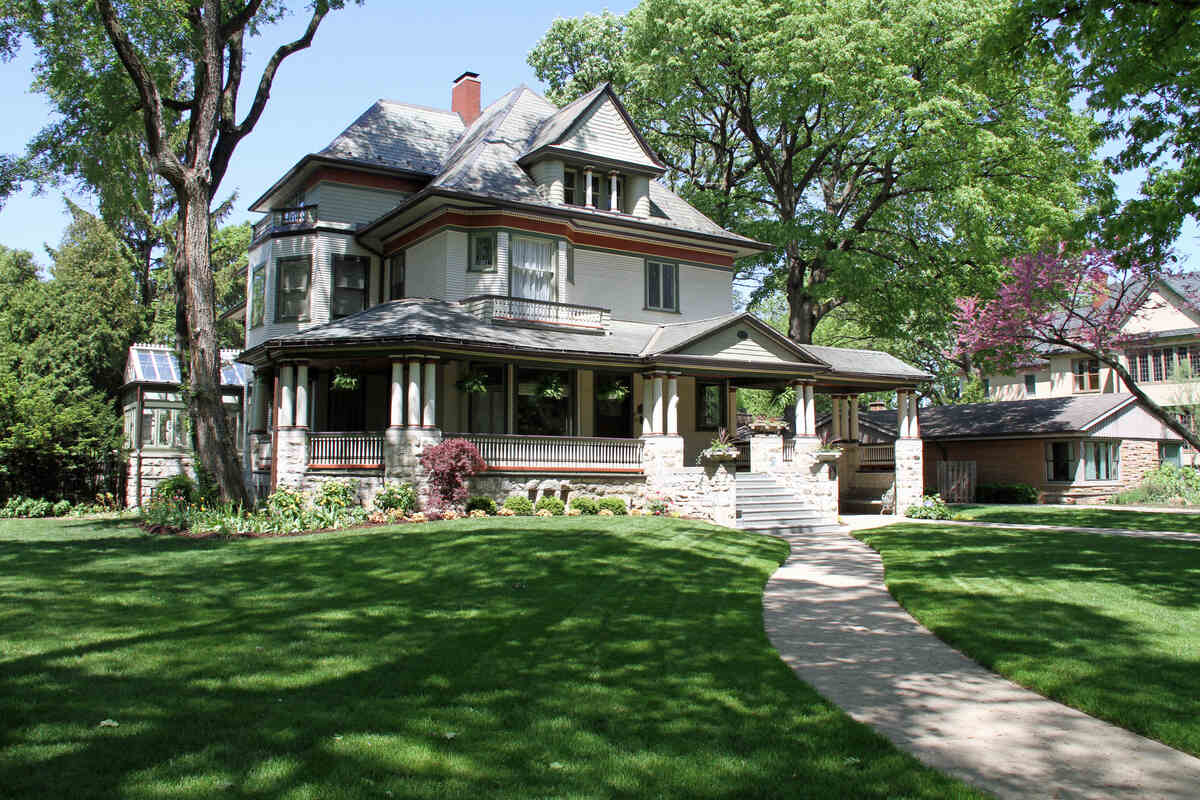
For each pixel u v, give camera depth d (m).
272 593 10.83
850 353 29.86
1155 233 16.38
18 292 37.19
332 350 20.81
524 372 24.67
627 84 36.28
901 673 7.77
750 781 5.05
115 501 29.31
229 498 20.38
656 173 27.72
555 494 22.89
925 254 32.53
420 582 11.64
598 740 5.70
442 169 28.61
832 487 24.12
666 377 24.00
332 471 21.16
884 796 4.88
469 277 24.52
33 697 6.39
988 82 17.19
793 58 27.94
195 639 8.34
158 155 20.02
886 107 28.09
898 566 14.69
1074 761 5.56
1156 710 6.39
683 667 7.65
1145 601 10.85
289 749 5.42
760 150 33.47
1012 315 27.44
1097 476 34.84
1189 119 15.80
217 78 20.72
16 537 17.45
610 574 12.50
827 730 6.00
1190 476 34.19
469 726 5.92
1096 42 14.65
